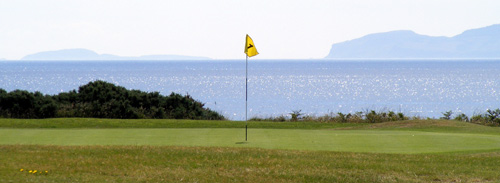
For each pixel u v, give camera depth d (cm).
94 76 12319
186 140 1521
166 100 2819
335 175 1044
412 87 7756
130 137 1577
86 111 2584
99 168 1061
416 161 1186
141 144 1431
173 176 1014
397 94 6334
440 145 1450
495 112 2667
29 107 2544
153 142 1477
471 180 1036
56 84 8712
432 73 14025
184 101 2842
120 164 1102
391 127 2067
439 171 1093
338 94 6312
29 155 1166
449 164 1161
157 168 1077
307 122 2400
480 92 6681
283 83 8875
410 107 4706
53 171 1023
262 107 4672
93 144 1423
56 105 2564
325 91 6844
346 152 1297
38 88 7569
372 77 11481
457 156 1261
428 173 1077
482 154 1297
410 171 1088
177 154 1215
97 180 970
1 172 990
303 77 11525
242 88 7462
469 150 1364
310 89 7275
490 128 2011
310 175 1039
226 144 1441
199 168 1084
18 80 10219
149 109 2727
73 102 2750
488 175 1067
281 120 2636
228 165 1112
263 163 1137
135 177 1002
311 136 1622
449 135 1648
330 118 2664
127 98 2792
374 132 1772
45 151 1223
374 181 1012
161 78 11012
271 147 1395
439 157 1243
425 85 8262
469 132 1905
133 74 13725
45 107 2517
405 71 15900
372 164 1142
